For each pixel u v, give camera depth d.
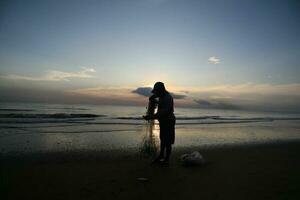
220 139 11.23
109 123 18.17
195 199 3.64
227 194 3.87
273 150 8.58
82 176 4.68
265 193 3.93
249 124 22.70
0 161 5.72
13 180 4.30
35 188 3.91
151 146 6.61
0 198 3.43
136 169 5.30
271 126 20.98
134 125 16.75
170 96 5.50
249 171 5.36
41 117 21.75
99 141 9.45
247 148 8.86
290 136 13.84
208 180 4.61
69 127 14.21
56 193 3.71
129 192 3.84
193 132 13.70
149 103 5.91
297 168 5.75
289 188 4.19
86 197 3.58
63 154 6.83
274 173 5.23
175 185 4.27
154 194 3.80
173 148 8.30
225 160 6.52
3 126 13.60
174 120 5.56
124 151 7.57
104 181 4.38
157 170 5.25
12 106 52.50
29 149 7.36
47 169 5.14
